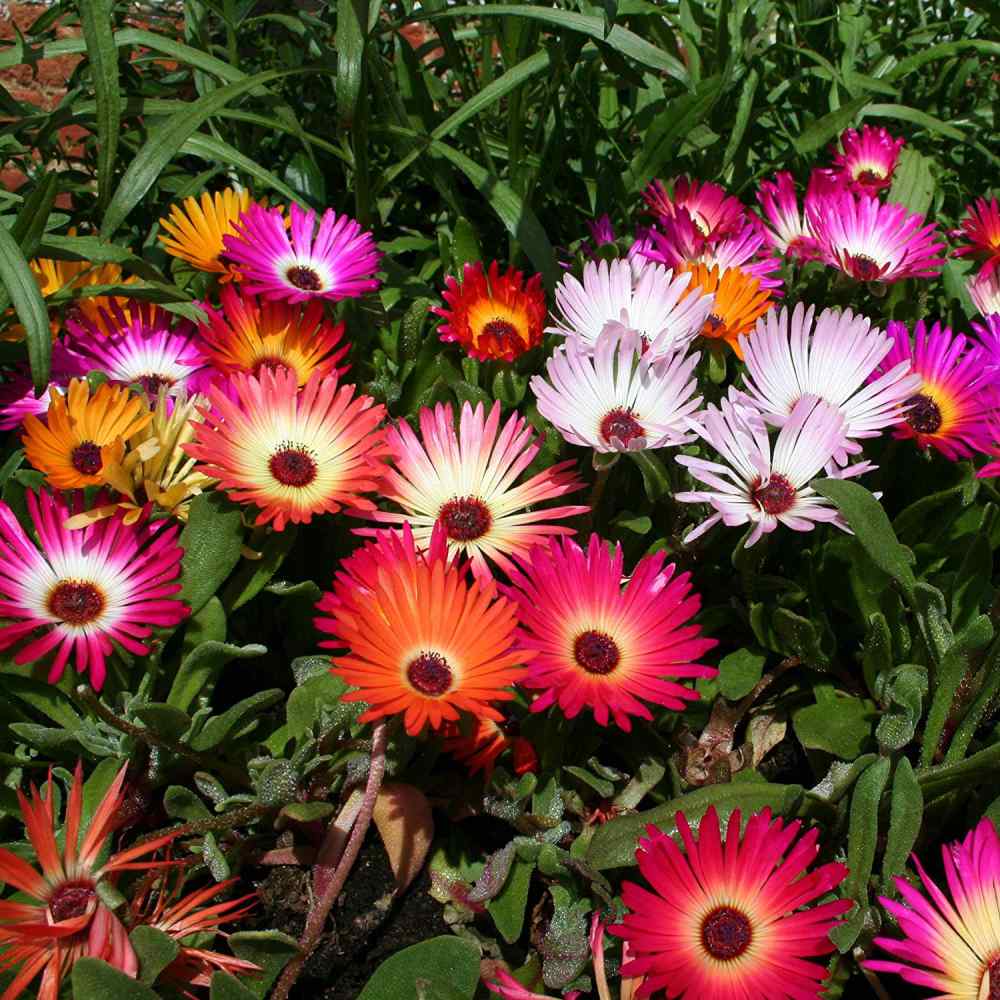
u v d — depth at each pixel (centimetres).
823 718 43
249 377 43
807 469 42
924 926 37
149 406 47
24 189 56
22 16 90
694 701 44
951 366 46
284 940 39
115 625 41
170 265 55
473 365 48
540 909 42
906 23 69
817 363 45
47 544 41
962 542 46
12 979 38
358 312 50
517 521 43
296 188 58
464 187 61
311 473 43
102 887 37
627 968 37
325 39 61
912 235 51
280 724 44
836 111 57
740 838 40
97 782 41
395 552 39
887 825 42
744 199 62
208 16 61
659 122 54
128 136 56
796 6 62
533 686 38
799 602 45
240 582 43
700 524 42
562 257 56
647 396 44
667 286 46
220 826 40
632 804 43
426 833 42
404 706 37
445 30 55
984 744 43
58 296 46
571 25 50
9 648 41
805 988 37
